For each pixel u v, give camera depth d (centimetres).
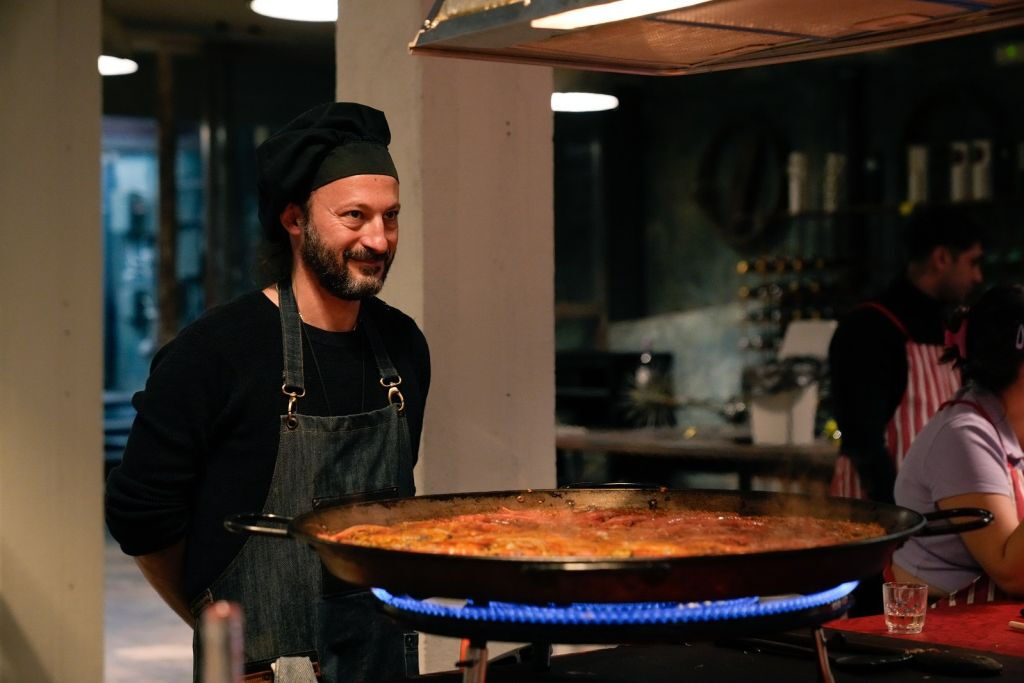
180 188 1117
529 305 347
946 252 397
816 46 214
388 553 146
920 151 783
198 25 859
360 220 232
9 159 467
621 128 1016
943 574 270
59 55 450
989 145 752
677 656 200
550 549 159
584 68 226
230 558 229
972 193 754
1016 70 785
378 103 336
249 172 954
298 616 231
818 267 852
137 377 1391
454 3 201
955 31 201
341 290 233
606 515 200
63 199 453
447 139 330
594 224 1031
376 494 240
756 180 935
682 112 991
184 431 228
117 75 1025
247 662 228
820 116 898
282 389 233
